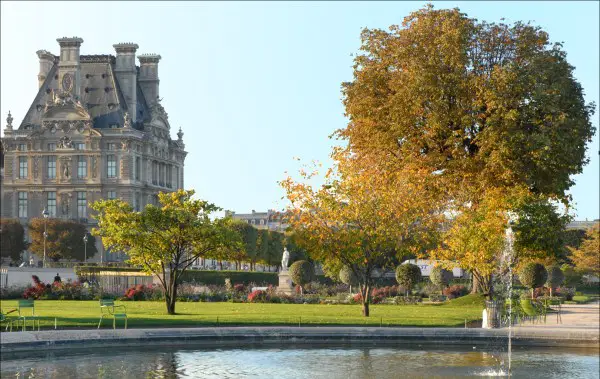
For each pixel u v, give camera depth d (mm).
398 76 64375
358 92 66938
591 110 64312
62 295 68375
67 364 27109
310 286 78375
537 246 49875
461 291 73812
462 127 61781
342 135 69750
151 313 46938
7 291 73438
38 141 196125
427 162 62125
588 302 76500
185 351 30234
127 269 84625
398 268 73312
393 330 32875
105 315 41844
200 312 48312
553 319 46344
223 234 49031
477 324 40594
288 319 40062
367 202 47656
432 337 32812
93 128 194000
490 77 61656
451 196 60531
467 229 44875
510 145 58562
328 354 29844
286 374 25578
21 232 175625
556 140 59469
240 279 95875
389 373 25906
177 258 48500
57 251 167875
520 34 64125
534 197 51500
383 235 47281
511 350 31312
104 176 194000
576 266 104438
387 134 64375
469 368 26953
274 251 144125
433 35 64000
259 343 32375
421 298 69875
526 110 60500
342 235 46562
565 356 29844
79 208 194625
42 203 195625
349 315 45281
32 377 24625
